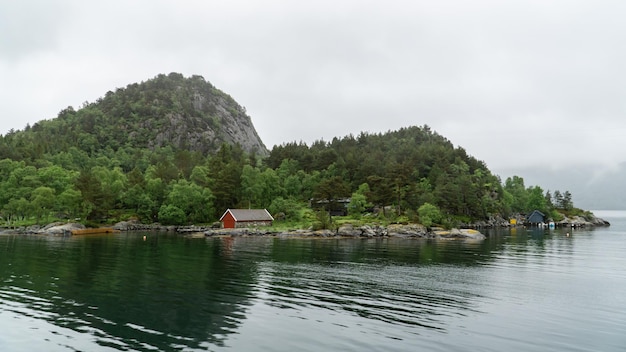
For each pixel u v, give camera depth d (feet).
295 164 604.49
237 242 286.05
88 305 100.63
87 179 416.87
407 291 123.03
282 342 77.10
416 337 81.20
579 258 208.23
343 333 82.74
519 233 417.69
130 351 71.41
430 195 436.35
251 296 113.19
